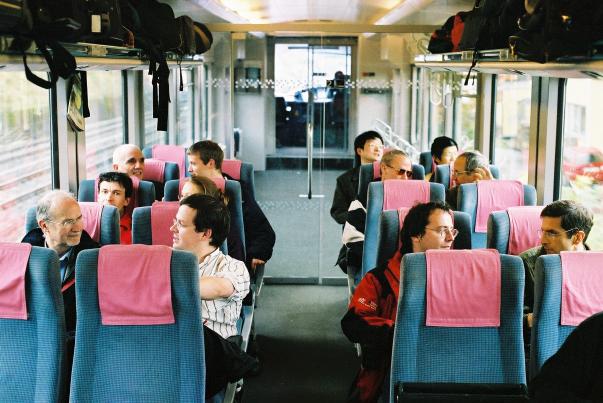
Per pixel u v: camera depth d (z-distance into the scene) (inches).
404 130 289.4
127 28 184.1
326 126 290.2
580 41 133.5
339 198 253.3
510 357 115.5
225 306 144.2
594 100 202.1
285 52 287.0
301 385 191.2
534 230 166.7
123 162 229.9
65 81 218.1
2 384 116.4
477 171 215.3
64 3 133.9
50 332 114.2
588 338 93.4
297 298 269.1
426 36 281.7
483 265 113.7
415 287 112.7
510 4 174.7
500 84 275.4
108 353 113.0
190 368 113.0
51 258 112.3
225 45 287.1
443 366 115.3
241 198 200.5
